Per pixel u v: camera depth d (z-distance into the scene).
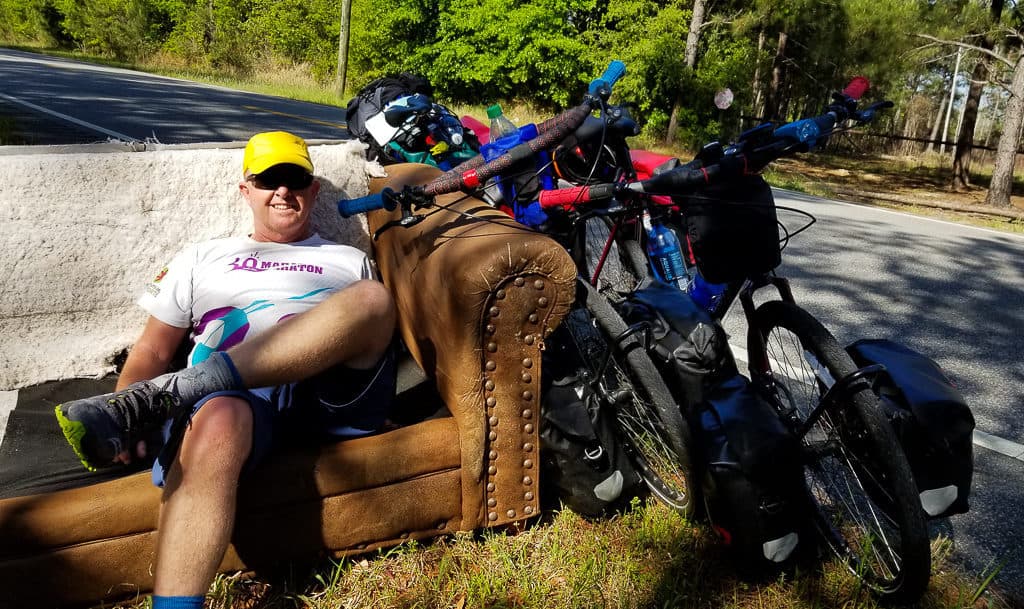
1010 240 9.16
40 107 11.96
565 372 2.65
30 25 40.59
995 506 2.96
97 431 1.91
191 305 2.71
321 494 2.27
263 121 13.07
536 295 2.32
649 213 3.16
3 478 2.42
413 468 2.38
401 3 24.97
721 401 2.48
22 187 2.90
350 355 2.32
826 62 20.59
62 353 3.05
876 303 5.68
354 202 2.67
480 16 22.73
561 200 2.60
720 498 2.33
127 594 2.16
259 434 2.15
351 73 28.45
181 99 15.86
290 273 2.72
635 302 2.81
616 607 2.29
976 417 3.77
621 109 2.94
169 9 32.16
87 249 3.02
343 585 2.34
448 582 2.37
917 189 18.59
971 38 16.70
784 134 2.55
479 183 2.60
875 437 2.24
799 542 2.38
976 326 5.24
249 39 31.41
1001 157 14.36
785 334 3.01
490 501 2.51
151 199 3.08
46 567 2.03
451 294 2.33
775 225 2.71
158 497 2.10
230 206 3.19
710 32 21.75
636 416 2.85
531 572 2.43
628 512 2.74
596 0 22.58
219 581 2.24
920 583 2.19
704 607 2.30
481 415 2.40
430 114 3.89
